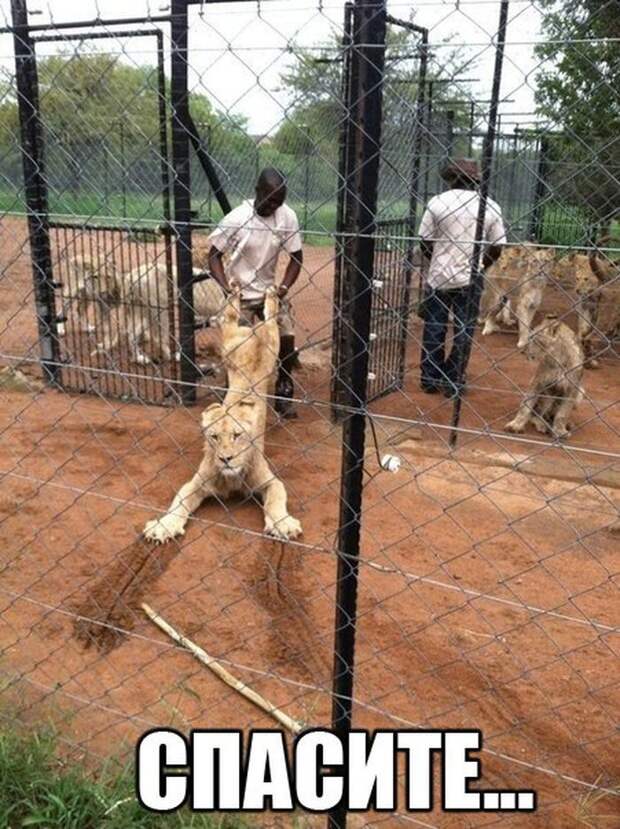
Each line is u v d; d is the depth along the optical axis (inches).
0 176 186.4
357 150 75.7
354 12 74.1
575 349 243.8
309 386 295.6
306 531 185.2
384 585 158.7
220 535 182.4
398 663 134.3
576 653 137.3
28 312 392.2
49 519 186.5
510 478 212.8
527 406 253.3
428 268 255.9
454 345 271.9
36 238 263.3
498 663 134.4
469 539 179.2
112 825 98.5
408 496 200.1
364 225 77.2
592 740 116.7
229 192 318.3
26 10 175.8
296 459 226.5
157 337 300.7
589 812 103.0
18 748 110.6
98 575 163.0
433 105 203.9
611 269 319.3
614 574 164.9
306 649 138.3
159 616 147.7
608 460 228.7
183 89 167.8
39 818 99.7
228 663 121.5
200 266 327.0
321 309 416.8
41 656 136.3
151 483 207.0
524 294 333.4
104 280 297.9
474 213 233.3
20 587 158.1
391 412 265.9
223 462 186.5
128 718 115.9
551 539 180.2
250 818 100.3
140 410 263.6
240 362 200.1
